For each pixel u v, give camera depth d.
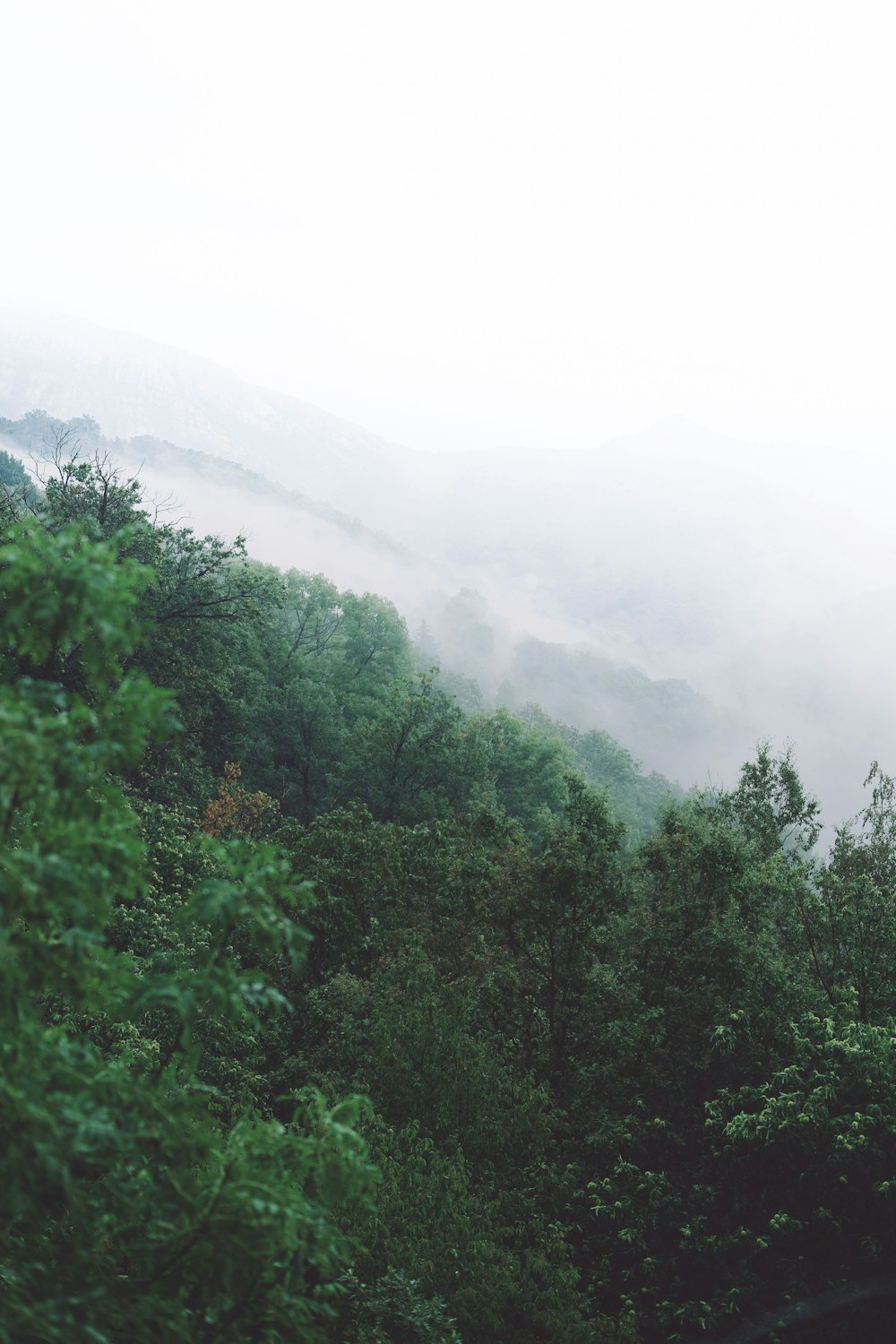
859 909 18.73
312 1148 5.54
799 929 20.39
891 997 17.55
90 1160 5.04
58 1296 4.93
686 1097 19.20
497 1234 14.98
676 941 21.17
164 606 31.70
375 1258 12.73
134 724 4.99
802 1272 14.49
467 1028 20.20
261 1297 5.68
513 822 25.48
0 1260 5.17
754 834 28.20
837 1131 13.64
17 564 4.69
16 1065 4.53
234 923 5.69
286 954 22.33
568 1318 13.45
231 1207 5.20
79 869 4.64
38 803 4.92
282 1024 21.86
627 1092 19.72
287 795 48.59
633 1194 17.00
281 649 53.50
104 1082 5.21
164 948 18.48
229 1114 16.12
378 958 22.92
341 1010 20.73
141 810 24.41
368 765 45.25
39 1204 5.08
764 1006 18.38
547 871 21.94
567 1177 17.12
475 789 43.25
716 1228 16.16
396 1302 11.16
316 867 23.81
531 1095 18.41
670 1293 15.22
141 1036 15.67
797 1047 15.31
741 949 19.00
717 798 29.58
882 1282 14.01
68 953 4.82
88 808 4.95
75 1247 5.27
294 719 48.91
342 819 26.11
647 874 22.98
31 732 4.45
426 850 26.31
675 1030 20.08
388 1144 15.69
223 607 34.16
